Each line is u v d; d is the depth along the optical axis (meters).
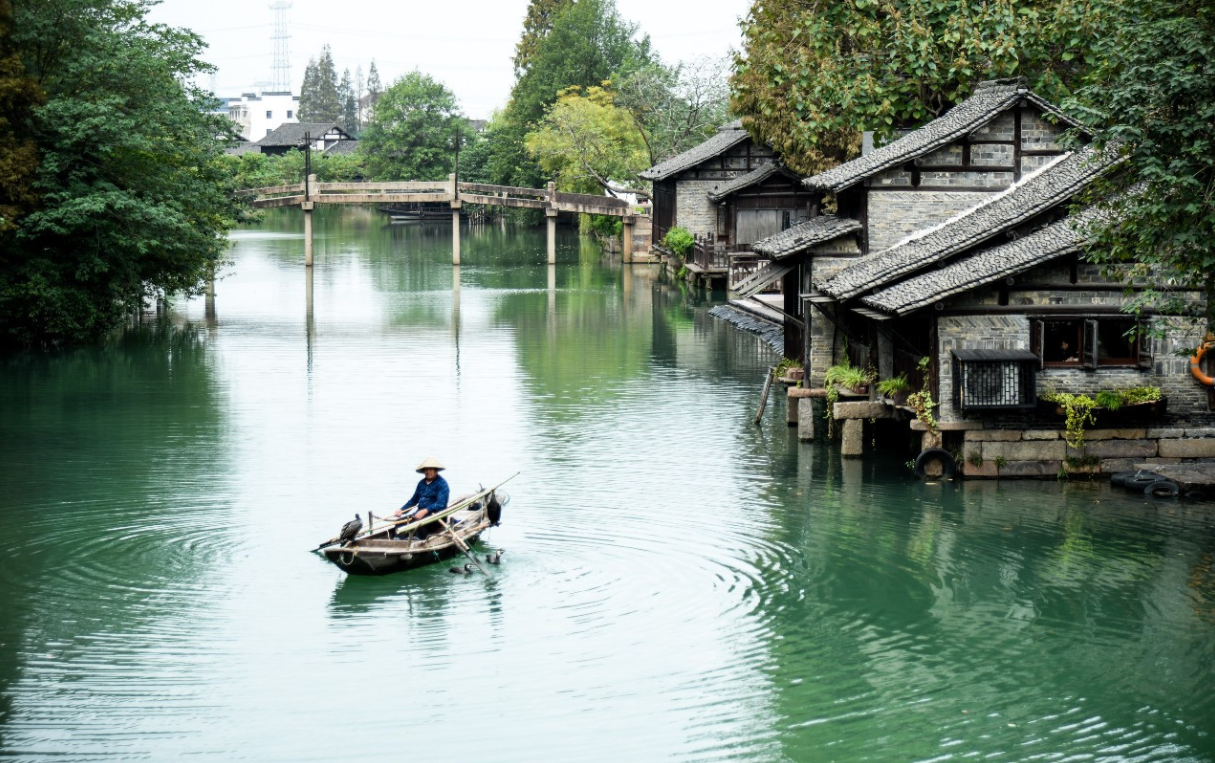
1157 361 27.52
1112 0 38.47
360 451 30.75
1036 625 19.81
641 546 23.47
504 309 60.25
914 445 31.06
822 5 45.91
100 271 47.88
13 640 18.91
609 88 114.88
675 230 73.12
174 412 35.56
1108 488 27.38
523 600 20.64
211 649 18.62
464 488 27.31
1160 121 21.84
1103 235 23.17
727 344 49.53
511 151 119.44
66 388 39.41
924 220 33.81
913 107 43.62
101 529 24.25
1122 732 16.36
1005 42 40.75
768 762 15.46
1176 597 20.95
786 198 69.12
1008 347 27.41
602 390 39.44
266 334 51.59
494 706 16.86
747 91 59.91
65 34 48.41
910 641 19.22
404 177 137.62
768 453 30.95
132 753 15.52
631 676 17.84
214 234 56.16
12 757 15.36
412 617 19.89
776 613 20.28
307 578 21.62
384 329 53.09
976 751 15.80
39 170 46.09
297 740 15.90
